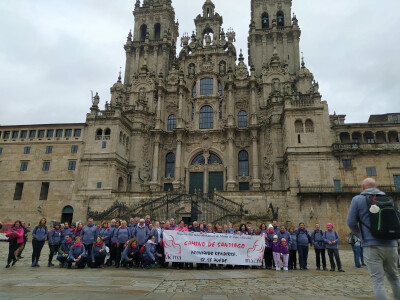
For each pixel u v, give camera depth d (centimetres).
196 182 5472
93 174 4781
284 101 4716
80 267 1588
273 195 4291
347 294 970
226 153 5456
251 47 6131
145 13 6881
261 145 5312
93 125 5028
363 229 627
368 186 670
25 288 856
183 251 1612
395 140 4519
